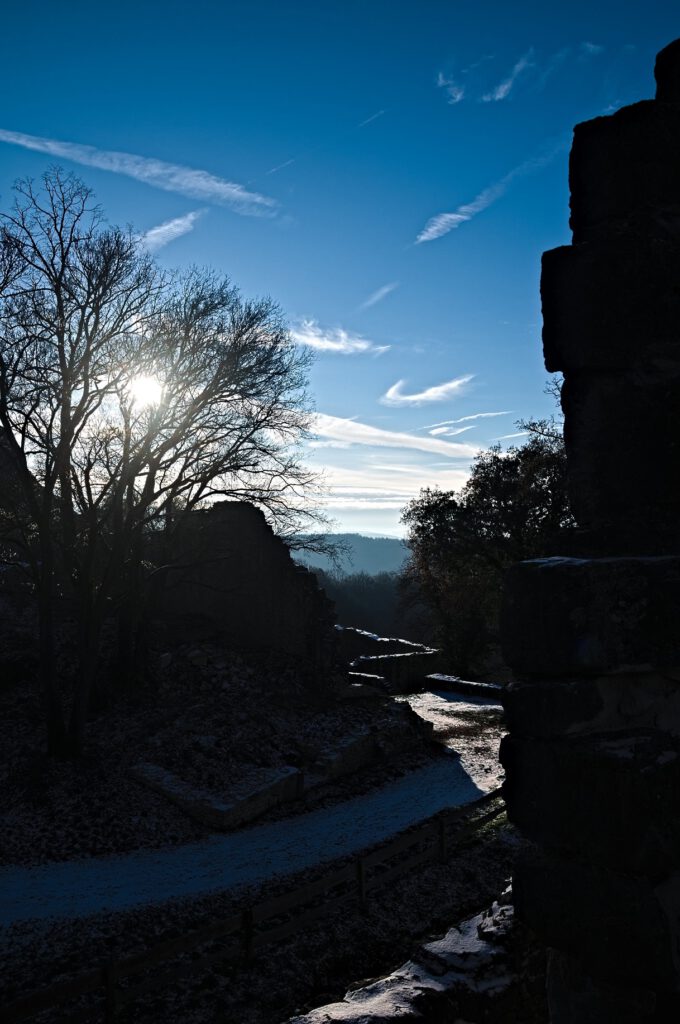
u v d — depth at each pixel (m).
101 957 11.16
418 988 4.62
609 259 2.93
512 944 5.09
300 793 18.39
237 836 16.09
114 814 16.44
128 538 19.66
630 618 2.65
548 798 2.73
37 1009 8.38
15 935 11.89
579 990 2.81
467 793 18.31
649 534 2.88
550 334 3.03
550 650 2.72
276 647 25.33
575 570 2.67
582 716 2.69
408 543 40.66
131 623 22.42
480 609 38.66
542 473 35.72
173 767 18.31
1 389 17.83
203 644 25.22
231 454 21.45
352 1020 4.21
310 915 11.33
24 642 24.16
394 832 15.95
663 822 2.56
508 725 2.87
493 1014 4.78
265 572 25.80
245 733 20.16
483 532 36.88
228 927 10.26
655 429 2.89
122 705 21.42
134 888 13.55
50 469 18.44
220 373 20.25
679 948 2.54
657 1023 2.64
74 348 18.28
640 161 2.98
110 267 18.34
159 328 19.53
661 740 2.68
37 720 20.45
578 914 2.68
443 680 32.12
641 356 2.93
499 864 13.56
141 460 19.77
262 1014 9.36
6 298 17.97
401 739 21.80
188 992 9.86
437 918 11.93
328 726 21.42
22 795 16.95
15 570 24.98
